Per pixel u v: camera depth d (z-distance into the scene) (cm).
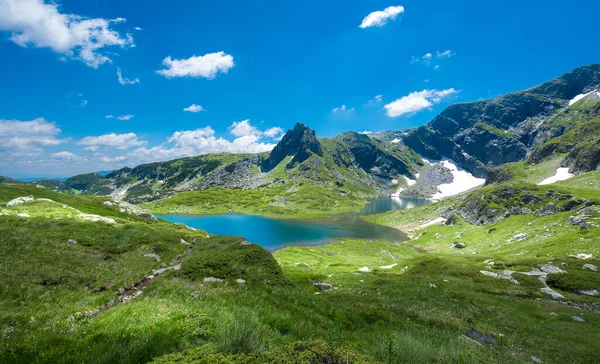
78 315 1731
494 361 1341
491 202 15062
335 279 5281
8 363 858
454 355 1210
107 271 3234
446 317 2930
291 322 1791
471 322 2875
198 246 4872
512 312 3300
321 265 9400
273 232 19038
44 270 2833
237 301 2116
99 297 2272
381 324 2272
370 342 1605
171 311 1562
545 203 12875
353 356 798
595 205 10531
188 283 2741
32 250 3312
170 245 4888
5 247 3209
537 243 9388
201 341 1210
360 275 5759
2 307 1967
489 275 5500
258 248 3959
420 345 1220
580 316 3397
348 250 12675
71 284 2708
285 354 794
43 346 980
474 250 11488
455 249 12506
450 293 4072
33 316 1612
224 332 1055
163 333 1202
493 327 2764
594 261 5934
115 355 930
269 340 1288
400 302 3550
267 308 2042
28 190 8825
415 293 4028
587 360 2170
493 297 4016
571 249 7675
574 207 11400
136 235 4938
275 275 3322
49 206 6806
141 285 2817
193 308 1691
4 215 4650
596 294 4412
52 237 3938
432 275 5806
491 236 12350
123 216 9375
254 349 968
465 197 19812
